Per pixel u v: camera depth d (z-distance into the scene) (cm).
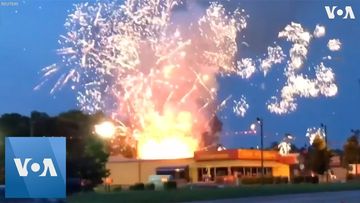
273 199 2341
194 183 4034
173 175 4300
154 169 4106
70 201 2000
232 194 2506
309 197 2447
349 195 2583
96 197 2212
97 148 2705
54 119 2469
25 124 2262
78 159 2548
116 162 3916
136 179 3950
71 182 2398
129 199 2150
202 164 4444
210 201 2200
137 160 4041
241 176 4322
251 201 2230
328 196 2492
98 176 2653
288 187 3241
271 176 4338
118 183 3878
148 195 2331
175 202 2150
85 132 2691
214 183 4103
